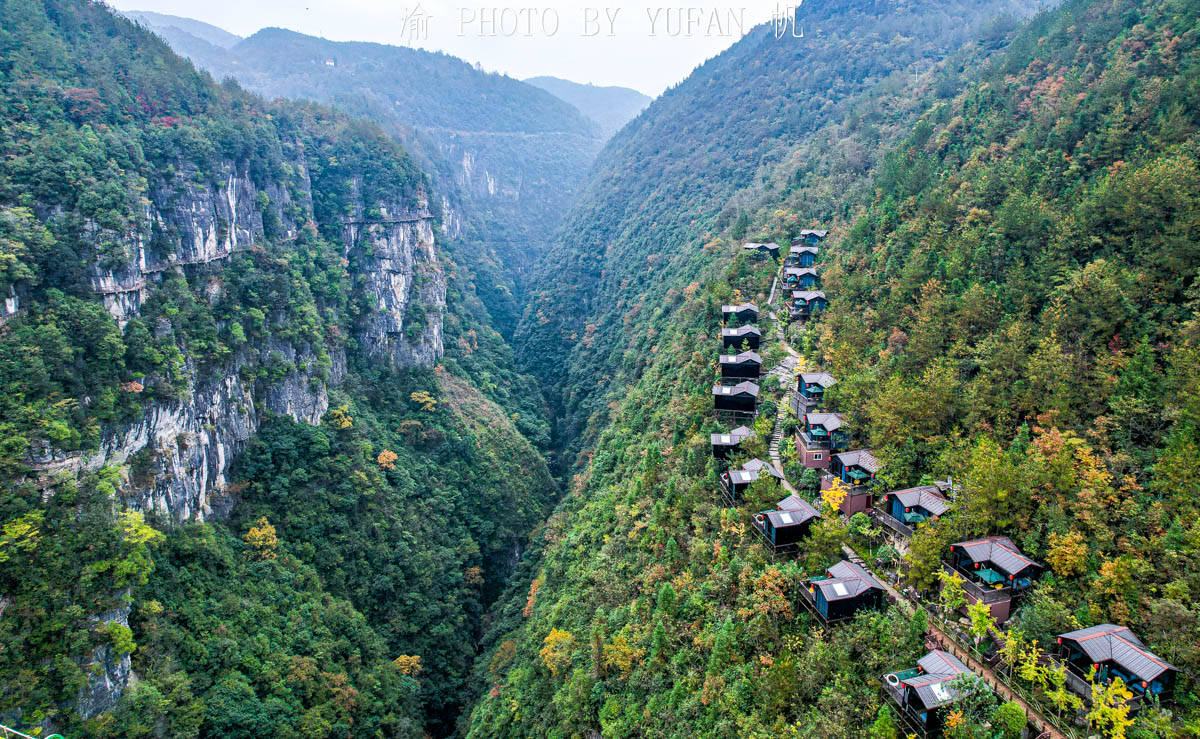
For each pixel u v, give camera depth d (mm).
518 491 139375
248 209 122875
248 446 107188
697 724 48719
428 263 174500
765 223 143875
